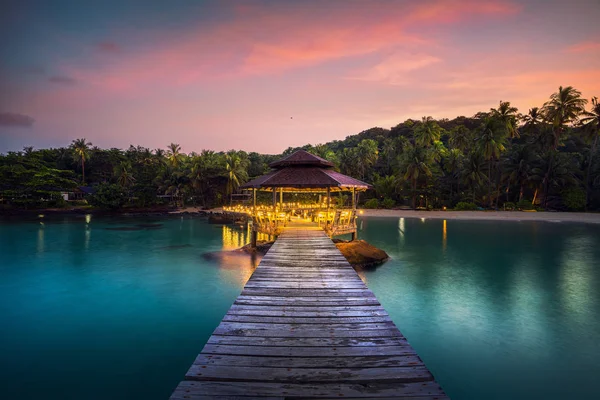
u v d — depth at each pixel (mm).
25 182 58938
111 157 89500
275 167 22469
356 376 4219
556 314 11383
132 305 12422
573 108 55375
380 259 19016
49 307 12258
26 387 7328
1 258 20922
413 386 4035
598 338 9531
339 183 18625
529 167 56281
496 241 27641
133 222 45719
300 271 9930
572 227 37406
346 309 6805
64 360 8508
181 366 8250
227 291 13977
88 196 61281
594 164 56625
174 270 17469
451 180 65312
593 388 7164
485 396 6910
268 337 5410
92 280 15711
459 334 9828
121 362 8414
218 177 76312
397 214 54250
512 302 12602
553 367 8008
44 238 29984
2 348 9156
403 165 66250
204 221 47656
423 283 15055
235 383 4047
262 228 20578
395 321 10820
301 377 4191
